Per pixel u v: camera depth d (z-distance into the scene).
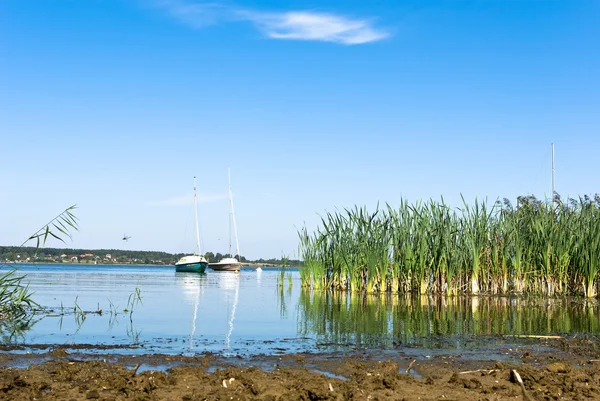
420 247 25.22
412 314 17.36
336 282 29.05
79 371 8.57
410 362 9.87
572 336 13.09
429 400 7.17
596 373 8.88
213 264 74.00
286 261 32.62
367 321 15.58
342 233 28.56
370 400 7.04
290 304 20.70
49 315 16.12
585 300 22.48
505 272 25.02
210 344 11.55
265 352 10.71
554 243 24.47
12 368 8.84
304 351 10.84
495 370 8.94
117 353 10.32
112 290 27.36
